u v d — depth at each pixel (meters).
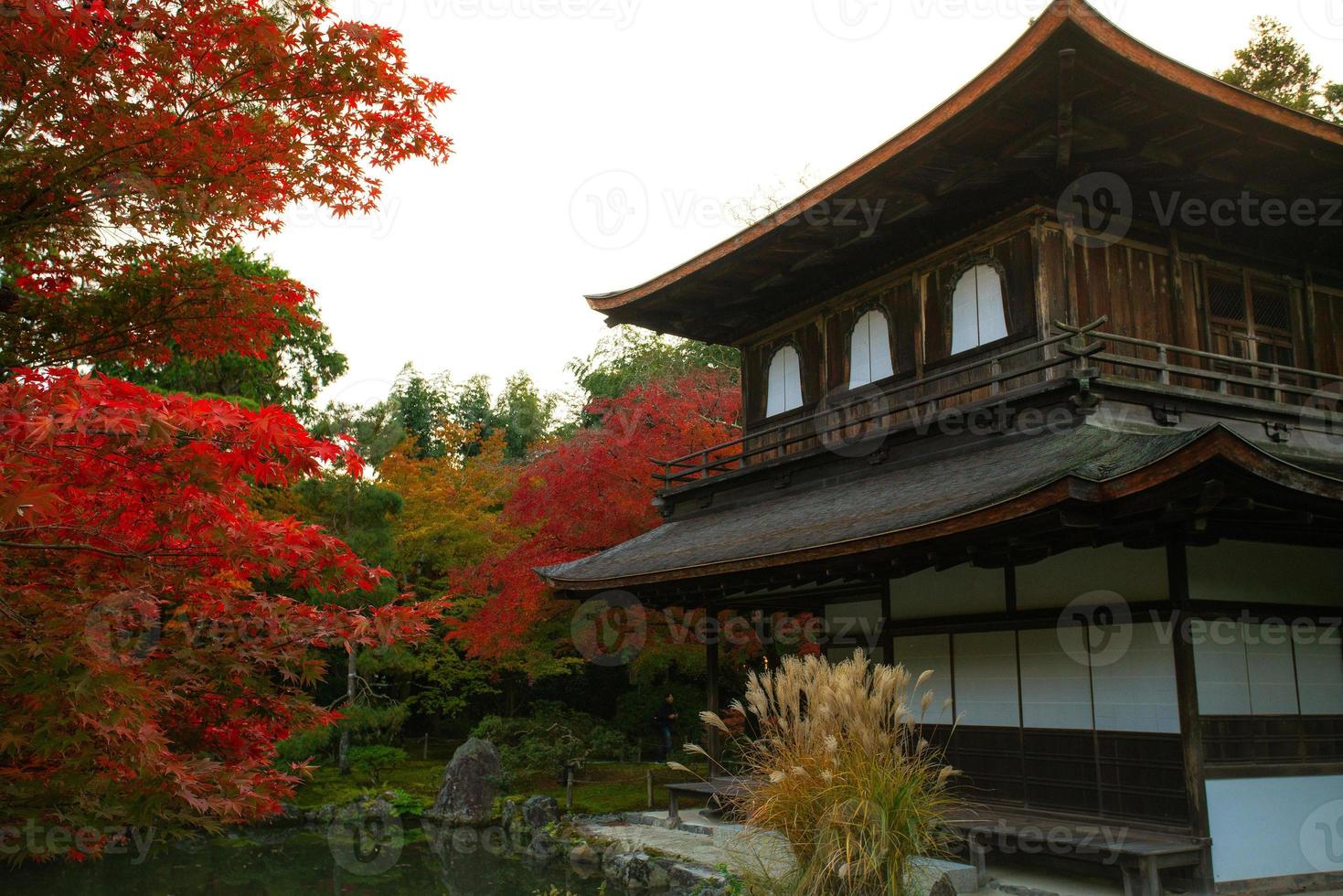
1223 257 11.18
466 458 25.08
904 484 9.99
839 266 12.89
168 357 5.65
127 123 4.31
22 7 3.76
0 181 4.39
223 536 3.81
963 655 9.38
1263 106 9.04
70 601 3.71
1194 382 10.59
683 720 18.67
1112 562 7.97
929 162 9.99
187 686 4.21
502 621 14.37
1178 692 7.30
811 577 10.07
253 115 4.74
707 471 15.55
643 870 9.65
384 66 4.64
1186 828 7.17
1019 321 10.29
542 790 15.06
